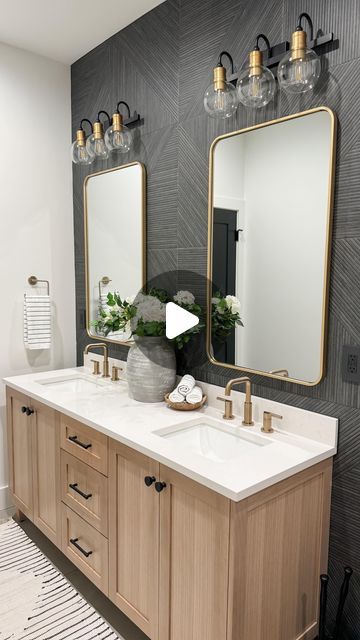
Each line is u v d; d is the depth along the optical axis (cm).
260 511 136
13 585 211
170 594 155
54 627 186
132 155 240
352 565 159
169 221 220
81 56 271
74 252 294
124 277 249
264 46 172
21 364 276
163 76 217
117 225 252
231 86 169
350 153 150
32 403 235
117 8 219
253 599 138
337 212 154
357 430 154
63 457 211
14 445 258
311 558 159
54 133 279
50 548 242
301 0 160
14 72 259
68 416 203
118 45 243
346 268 153
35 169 272
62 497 215
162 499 154
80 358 298
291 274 168
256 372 183
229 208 189
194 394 198
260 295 179
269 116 173
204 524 139
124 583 177
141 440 163
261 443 168
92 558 196
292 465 144
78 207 287
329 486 162
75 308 298
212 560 137
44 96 273
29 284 276
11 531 258
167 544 154
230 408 186
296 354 168
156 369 208
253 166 178
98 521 190
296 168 164
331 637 160
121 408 202
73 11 222
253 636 139
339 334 156
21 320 274
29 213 272
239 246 186
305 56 145
